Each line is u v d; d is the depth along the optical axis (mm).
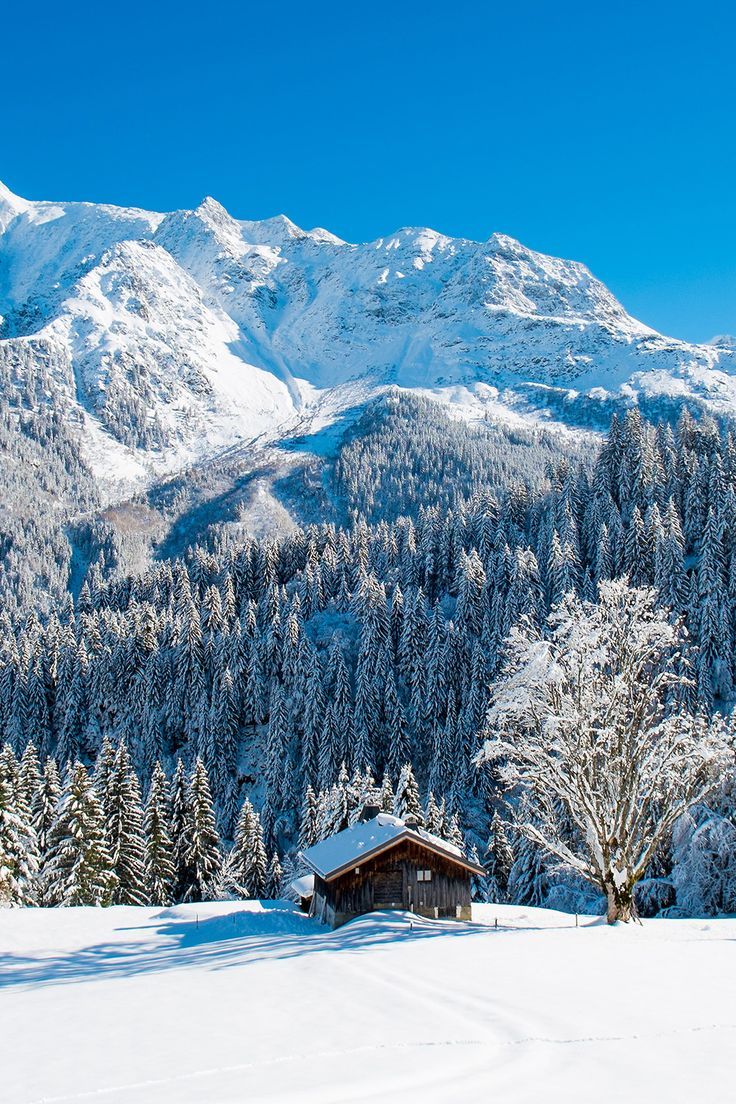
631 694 33062
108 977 25750
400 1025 15883
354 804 64750
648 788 33219
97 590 164625
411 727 103438
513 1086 11586
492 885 67625
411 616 108438
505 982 19922
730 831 43000
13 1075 13102
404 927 33938
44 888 56219
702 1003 17422
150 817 64375
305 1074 12555
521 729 34938
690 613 95875
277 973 22812
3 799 54812
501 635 101750
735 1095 11070
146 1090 12016
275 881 74438
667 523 106188
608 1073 12258
